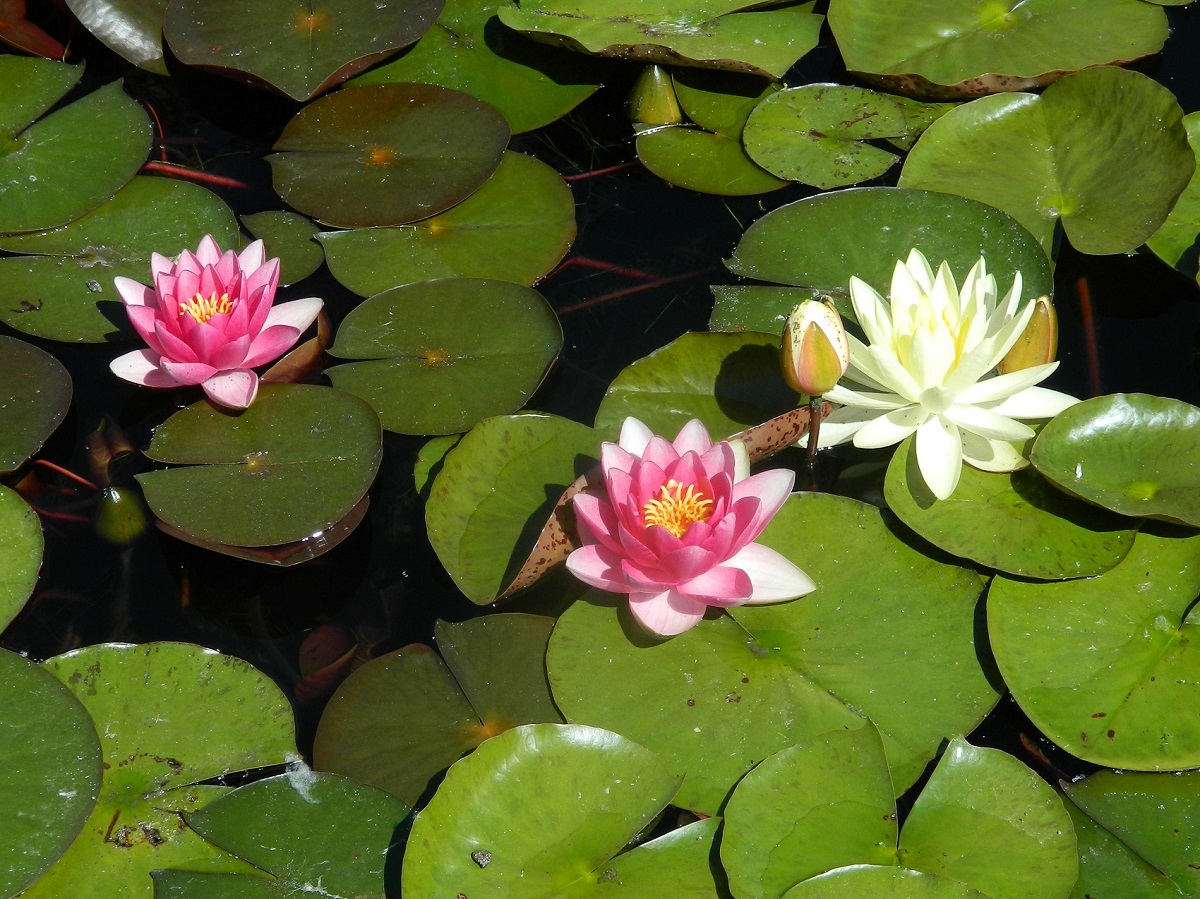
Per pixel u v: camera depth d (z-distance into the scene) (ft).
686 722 5.83
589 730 5.59
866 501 7.32
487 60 10.17
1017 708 6.10
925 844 5.21
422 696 6.22
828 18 9.80
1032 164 8.71
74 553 7.30
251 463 7.31
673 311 8.61
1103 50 9.16
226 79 10.57
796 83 10.10
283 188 9.18
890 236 8.22
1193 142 8.52
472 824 5.29
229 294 7.78
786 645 6.15
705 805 5.50
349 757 5.94
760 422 7.32
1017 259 7.93
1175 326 8.09
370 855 5.49
